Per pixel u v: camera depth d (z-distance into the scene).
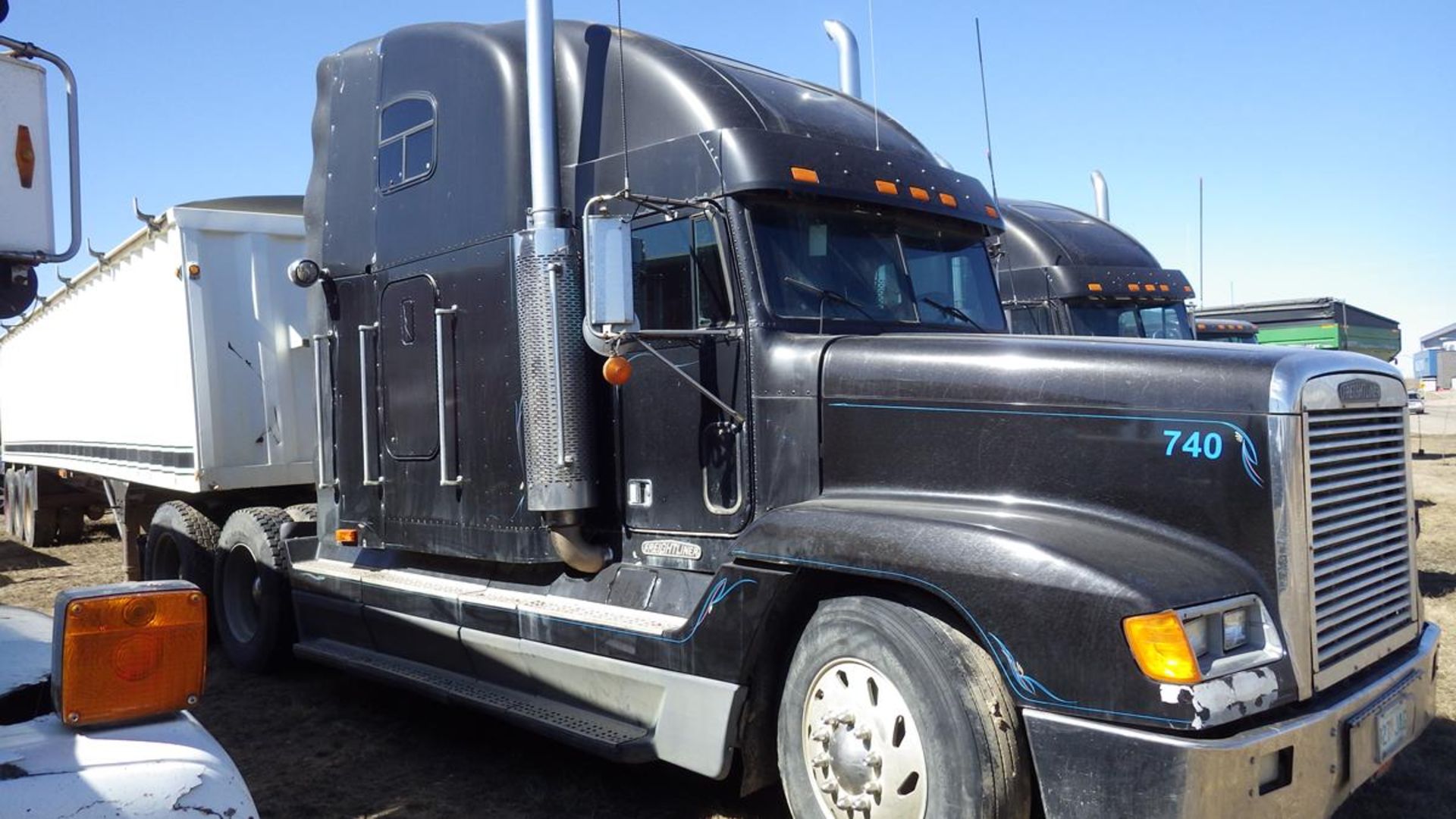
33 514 13.33
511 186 4.91
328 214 6.22
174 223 7.42
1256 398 3.26
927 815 3.35
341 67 6.18
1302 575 3.22
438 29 5.46
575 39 4.99
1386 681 3.53
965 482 3.70
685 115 4.50
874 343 3.98
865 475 3.92
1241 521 3.26
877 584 3.72
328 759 5.21
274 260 7.84
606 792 4.71
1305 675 3.22
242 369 7.62
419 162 5.48
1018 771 3.26
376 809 4.54
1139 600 3.03
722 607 3.95
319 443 6.38
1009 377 3.64
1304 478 3.24
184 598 2.43
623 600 4.57
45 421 11.98
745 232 4.24
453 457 5.25
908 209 4.74
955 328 4.78
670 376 4.47
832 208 4.54
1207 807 2.93
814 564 3.68
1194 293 11.45
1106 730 3.05
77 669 2.30
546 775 4.93
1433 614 7.69
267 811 4.53
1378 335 22.53
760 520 3.94
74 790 2.14
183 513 7.61
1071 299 10.27
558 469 4.58
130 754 2.25
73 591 2.40
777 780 4.13
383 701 6.24
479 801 4.62
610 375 4.02
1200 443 3.32
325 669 7.06
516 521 4.88
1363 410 3.62
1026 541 3.27
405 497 5.60
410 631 5.45
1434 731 5.22
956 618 3.49
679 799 4.62
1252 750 2.98
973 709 3.27
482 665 5.07
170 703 2.40
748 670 3.92
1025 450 3.59
